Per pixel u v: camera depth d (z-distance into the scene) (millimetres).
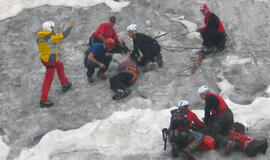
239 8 14453
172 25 13867
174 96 10414
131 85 11008
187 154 8055
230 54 12000
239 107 9742
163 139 8352
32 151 8891
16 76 11773
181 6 14945
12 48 13133
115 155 8578
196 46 12641
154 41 11320
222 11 14352
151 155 8484
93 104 10391
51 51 9867
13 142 9250
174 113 8258
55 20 14594
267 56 11742
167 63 11891
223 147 8406
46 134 9359
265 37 12680
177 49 12562
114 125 9445
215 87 10656
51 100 10625
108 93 10781
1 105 10586
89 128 9453
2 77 11773
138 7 14969
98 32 11750
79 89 11047
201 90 8414
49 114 10125
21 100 10766
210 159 8141
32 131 9562
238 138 8141
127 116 9719
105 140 9062
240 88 10516
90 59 10586
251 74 11039
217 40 11938
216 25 11625
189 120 8227
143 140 8953
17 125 9797
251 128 8977
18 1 15875
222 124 8258
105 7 15203
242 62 11570
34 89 11188
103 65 10562
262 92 10273
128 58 11289
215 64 11625
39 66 12219
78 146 8906
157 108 10023
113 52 12055
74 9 15234
